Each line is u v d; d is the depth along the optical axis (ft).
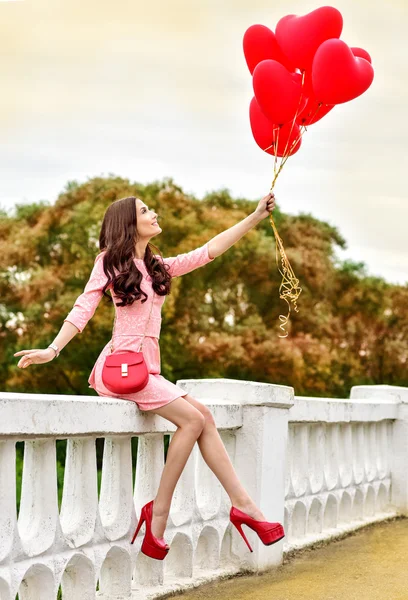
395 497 22.79
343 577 15.25
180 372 69.82
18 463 45.34
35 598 11.08
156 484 13.51
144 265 12.72
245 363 70.90
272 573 15.39
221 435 15.55
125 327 12.44
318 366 73.51
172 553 14.26
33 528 11.15
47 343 65.67
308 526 18.60
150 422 12.76
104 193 71.51
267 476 15.49
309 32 13.61
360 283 84.12
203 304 71.26
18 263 71.92
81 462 12.08
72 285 68.69
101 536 12.12
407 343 83.66
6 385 67.46
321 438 18.84
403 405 22.90
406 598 13.91
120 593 12.64
